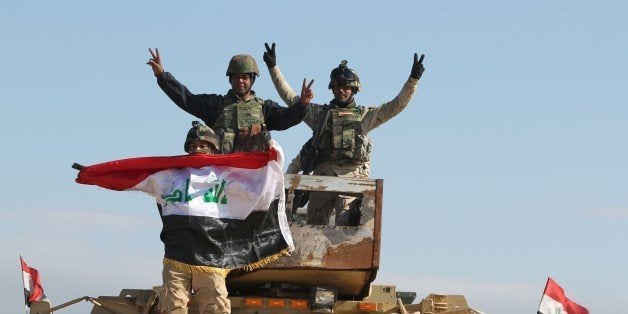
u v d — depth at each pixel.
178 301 15.89
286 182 17.02
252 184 16.52
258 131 17.92
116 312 16.73
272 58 20.50
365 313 16.95
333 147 18.58
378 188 17.05
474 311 16.97
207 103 18.17
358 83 18.91
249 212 16.41
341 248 16.92
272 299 16.80
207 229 16.14
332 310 16.83
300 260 16.86
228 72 18.19
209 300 15.98
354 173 18.77
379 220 16.98
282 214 16.66
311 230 16.94
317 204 18.58
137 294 16.91
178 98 18.14
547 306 20.12
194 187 16.33
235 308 16.77
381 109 19.34
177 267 16.00
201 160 16.48
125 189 16.62
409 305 17.05
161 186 16.44
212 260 16.11
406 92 19.17
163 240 16.27
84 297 16.75
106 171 16.55
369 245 16.92
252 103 18.08
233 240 16.34
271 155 16.58
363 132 19.34
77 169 16.62
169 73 18.20
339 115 18.67
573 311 20.31
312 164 18.56
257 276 17.12
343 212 18.44
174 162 16.52
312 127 19.36
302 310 16.86
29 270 20.95
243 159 16.58
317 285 17.33
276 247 16.55
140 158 16.55
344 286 17.44
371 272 16.94
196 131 16.69
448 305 17.11
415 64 19.16
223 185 16.44
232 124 17.94
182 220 16.12
